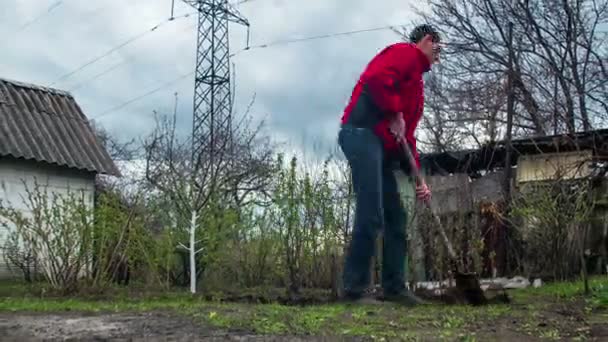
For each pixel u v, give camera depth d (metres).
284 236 8.16
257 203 8.96
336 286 7.46
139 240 8.99
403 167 6.22
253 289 8.05
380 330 4.03
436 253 7.60
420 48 5.88
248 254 8.96
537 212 9.39
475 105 15.88
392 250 6.14
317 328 4.07
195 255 9.52
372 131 5.72
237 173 11.35
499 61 15.70
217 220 9.21
